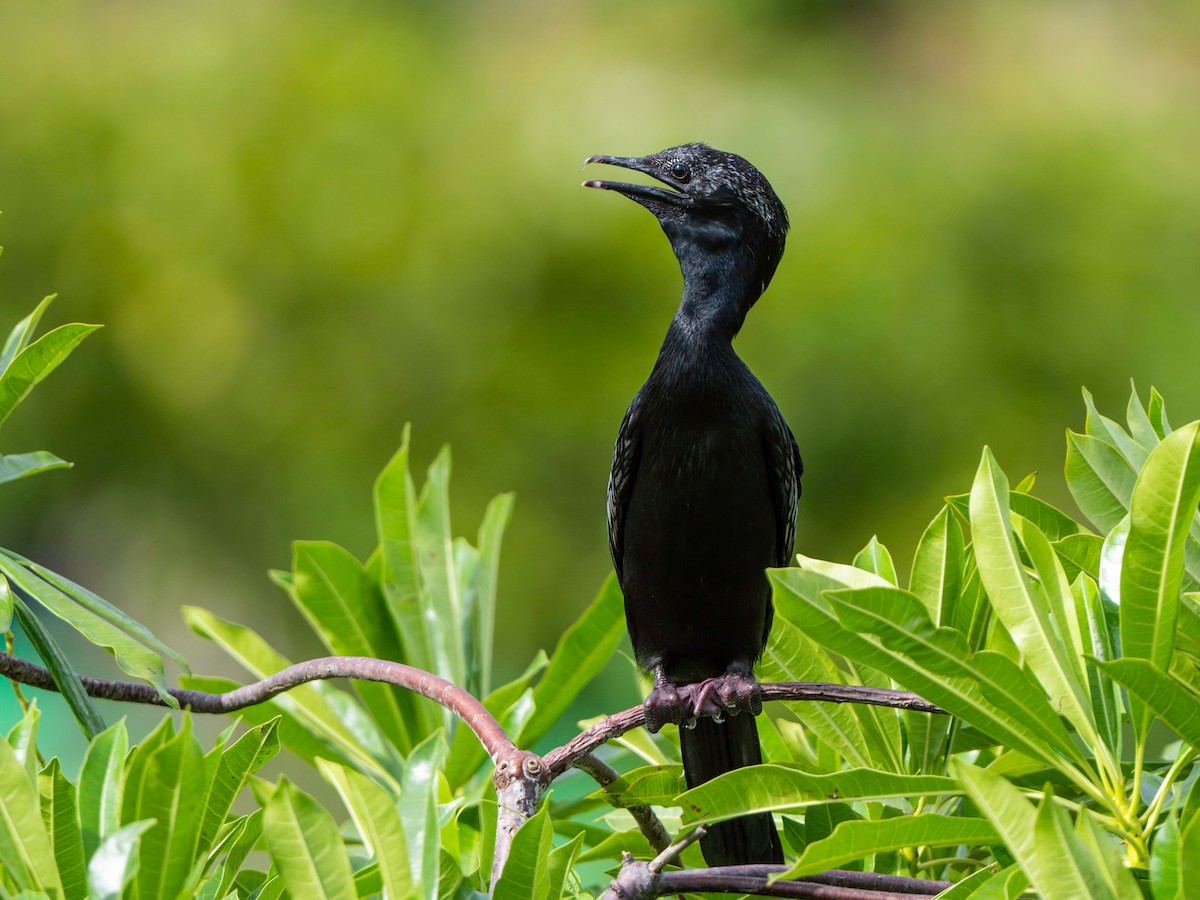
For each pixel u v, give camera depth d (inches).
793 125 661.3
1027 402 578.2
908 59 757.9
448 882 106.3
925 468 569.3
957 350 579.2
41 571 135.9
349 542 595.5
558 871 106.8
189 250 624.1
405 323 604.7
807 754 172.7
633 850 150.1
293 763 484.7
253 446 613.6
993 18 786.8
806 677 157.3
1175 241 607.2
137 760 105.0
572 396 581.3
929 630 110.7
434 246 607.2
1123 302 594.2
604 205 612.4
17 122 635.5
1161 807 117.2
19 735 120.0
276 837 94.4
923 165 635.5
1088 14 796.6
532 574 574.6
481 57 725.3
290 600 623.5
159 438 629.0
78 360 624.7
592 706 530.6
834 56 744.3
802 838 153.9
